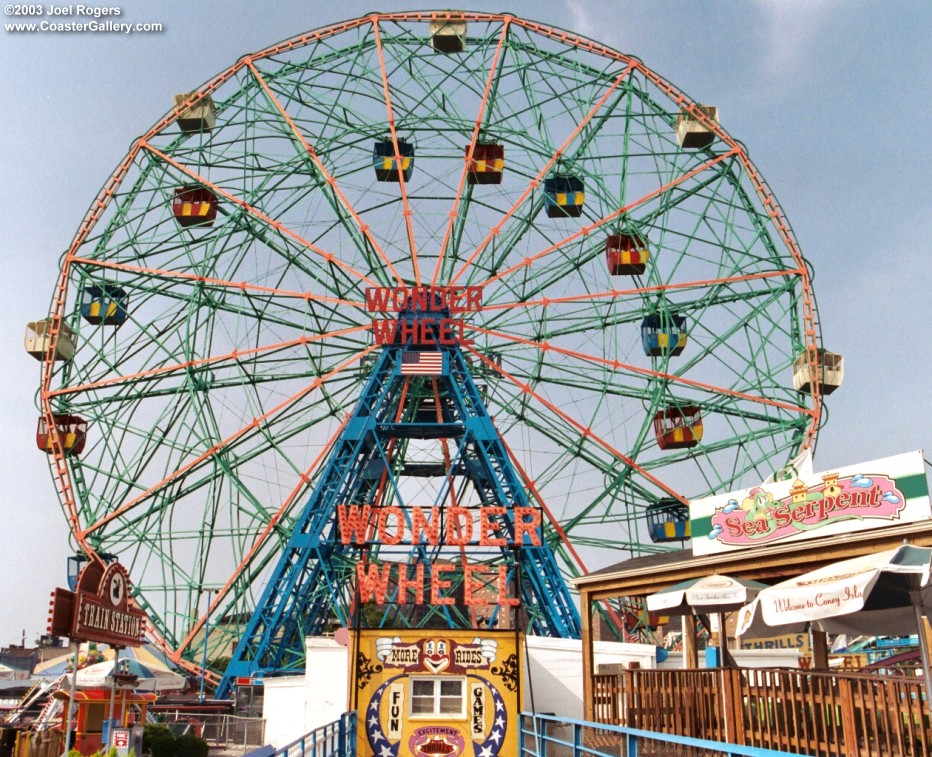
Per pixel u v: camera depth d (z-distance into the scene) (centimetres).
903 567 1532
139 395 6406
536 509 4925
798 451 6144
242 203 6519
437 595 4509
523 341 6284
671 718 2383
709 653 2798
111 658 5822
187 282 6456
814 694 1892
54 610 2214
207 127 6812
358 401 6056
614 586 2934
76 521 6112
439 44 6912
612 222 6506
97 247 6531
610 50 6794
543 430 6494
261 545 6009
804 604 1675
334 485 5888
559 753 2166
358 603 2759
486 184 6756
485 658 2705
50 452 6188
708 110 6675
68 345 6378
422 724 2656
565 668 4181
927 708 1622
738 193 6581
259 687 5403
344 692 3997
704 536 2598
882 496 2147
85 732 3797
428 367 6066
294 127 6675
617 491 6331
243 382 6431
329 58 6969
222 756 4172
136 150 6706
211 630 5969
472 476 6153
